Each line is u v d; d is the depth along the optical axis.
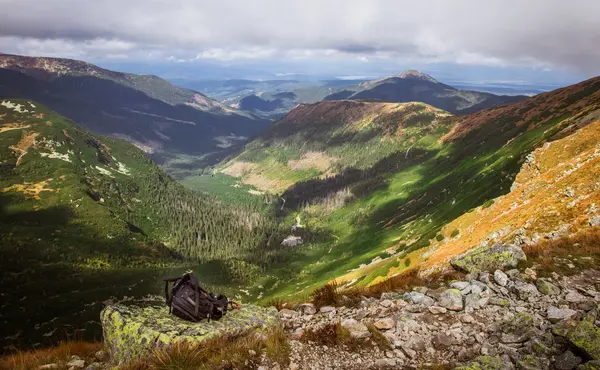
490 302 7.84
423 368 5.76
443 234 62.34
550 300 7.80
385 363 6.02
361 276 83.06
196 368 5.62
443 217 112.06
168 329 6.62
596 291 8.13
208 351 6.07
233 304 8.05
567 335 5.77
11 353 8.30
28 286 186.38
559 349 5.85
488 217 51.59
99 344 8.53
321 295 9.11
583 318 6.55
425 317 7.43
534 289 8.25
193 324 6.95
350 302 8.73
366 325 7.08
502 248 10.20
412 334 6.81
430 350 6.35
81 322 155.62
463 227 58.72
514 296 8.14
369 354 6.30
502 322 6.98
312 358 6.15
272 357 6.02
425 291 8.80
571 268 9.58
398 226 174.38
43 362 7.66
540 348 5.86
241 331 6.96
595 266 9.63
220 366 5.69
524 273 9.26
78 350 8.14
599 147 41.53
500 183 104.25
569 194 32.81
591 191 30.33
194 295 7.23
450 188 171.62
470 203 105.88
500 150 172.50
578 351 5.51
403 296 8.58
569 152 53.50
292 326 7.65
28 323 151.75
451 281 9.53
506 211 47.38
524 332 6.48
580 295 7.85
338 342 6.62
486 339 6.53
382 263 84.62
